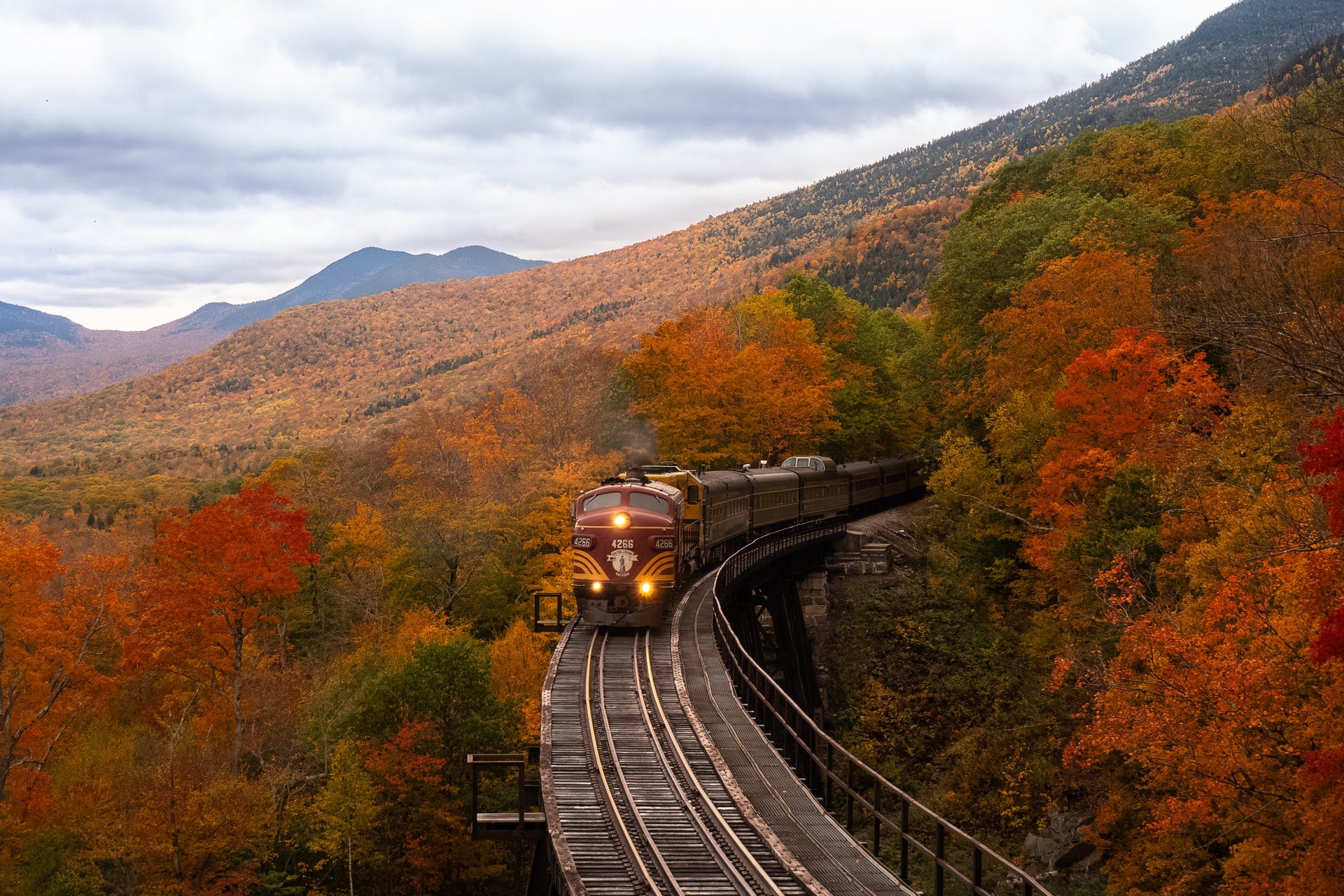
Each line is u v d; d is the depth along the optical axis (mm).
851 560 53906
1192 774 19828
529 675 44938
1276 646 19453
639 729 21641
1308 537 19188
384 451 93812
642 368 65750
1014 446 39844
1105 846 27719
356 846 35625
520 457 66875
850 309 81438
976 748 39500
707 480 40812
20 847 36594
